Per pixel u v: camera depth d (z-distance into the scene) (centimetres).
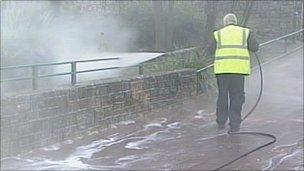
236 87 1209
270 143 1134
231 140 1159
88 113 1213
